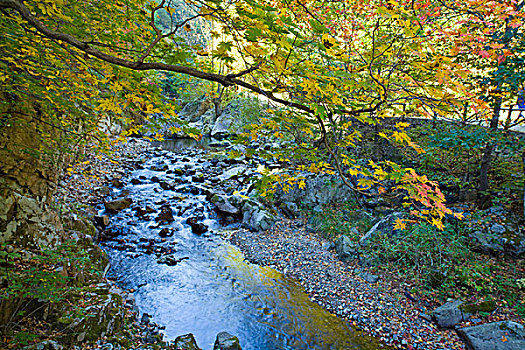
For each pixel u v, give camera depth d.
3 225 3.69
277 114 2.35
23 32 2.63
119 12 2.99
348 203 9.34
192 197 10.62
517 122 4.89
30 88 3.31
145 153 16.23
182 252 7.38
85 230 6.42
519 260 5.66
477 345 4.35
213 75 1.88
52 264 3.92
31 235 4.00
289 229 8.67
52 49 2.83
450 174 7.90
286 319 5.25
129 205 9.30
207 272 6.59
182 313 5.25
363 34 4.20
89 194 9.16
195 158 15.91
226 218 9.38
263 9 1.48
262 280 6.39
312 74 1.80
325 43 1.64
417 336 4.81
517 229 6.05
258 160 15.04
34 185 4.32
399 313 5.30
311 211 9.35
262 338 4.82
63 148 4.43
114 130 14.28
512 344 4.19
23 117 4.04
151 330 4.73
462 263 5.89
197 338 4.74
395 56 1.87
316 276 6.48
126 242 7.46
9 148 3.90
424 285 5.80
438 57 1.57
